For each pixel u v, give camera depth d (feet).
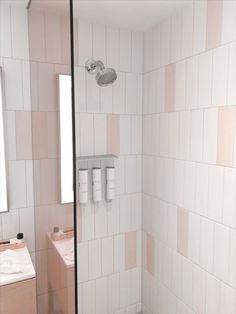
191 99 5.12
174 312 5.87
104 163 6.20
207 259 4.95
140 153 6.70
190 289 5.39
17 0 4.01
